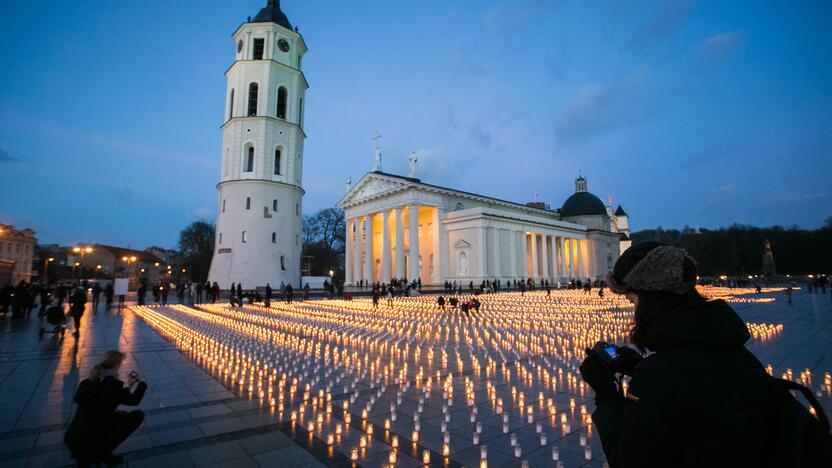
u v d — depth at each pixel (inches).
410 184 2370.8
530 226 2770.7
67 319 1039.6
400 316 1072.2
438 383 416.2
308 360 526.3
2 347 626.5
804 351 557.0
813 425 67.2
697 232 6501.0
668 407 70.2
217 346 631.8
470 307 1114.1
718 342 72.8
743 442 67.4
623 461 75.4
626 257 90.0
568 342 654.5
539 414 323.6
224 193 2074.3
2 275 1223.5
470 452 255.8
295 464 241.6
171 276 4702.3
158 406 347.3
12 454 257.1
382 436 281.4
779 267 4662.9
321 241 3727.9
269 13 2246.6
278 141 2130.9
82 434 221.6
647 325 84.3
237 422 309.6
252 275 1971.0
